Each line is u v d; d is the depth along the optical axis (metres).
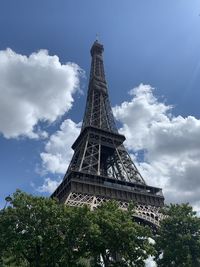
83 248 62.19
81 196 106.06
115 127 162.25
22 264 69.25
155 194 123.56
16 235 57.94
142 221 109.75
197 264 74.31
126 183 122.56
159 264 77.12
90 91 183.12
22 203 62.03
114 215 67.50
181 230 78.94
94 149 137.62
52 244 59.62
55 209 62.50
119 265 63.62
